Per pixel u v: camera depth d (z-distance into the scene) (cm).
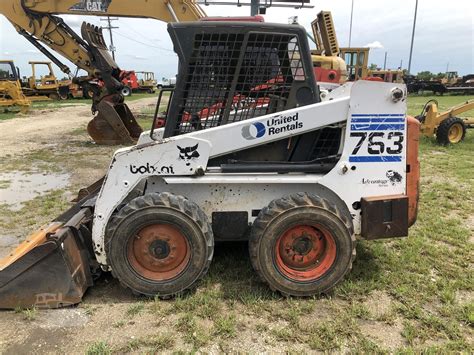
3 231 515
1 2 1051
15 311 332
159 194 343
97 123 1120
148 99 3269
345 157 361
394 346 295
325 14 1291
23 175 799
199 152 351
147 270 354
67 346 294
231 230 379
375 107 355
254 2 1516
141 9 1011
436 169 827
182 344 296
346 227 346
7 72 2180
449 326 315
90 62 1083
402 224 369
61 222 392
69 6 1026
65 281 336
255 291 360
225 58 357
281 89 369
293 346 294
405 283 377
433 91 3466
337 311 335
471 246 458
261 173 371
